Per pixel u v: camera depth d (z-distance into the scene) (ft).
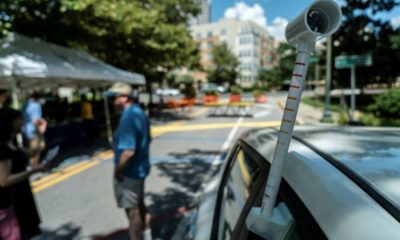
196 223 6.61
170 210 12.64
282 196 2.93
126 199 9.00
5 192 7.03
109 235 10.86
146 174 9.27
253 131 6.41
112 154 24.41
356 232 1.93
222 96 138.62
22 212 7.89
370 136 4.37
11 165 7.20
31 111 19.16
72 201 14.06
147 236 9.66
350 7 62.75
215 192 7.08
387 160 3.00
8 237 7.07
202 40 256.32
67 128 28.14
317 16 2.10
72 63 23.75
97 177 17.85
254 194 3.80
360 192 2.33
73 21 25.09
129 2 36.17
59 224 11.74
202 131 35.76
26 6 21.84
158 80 74.18
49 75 20.26
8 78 20.06
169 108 72.74
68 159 22.65
